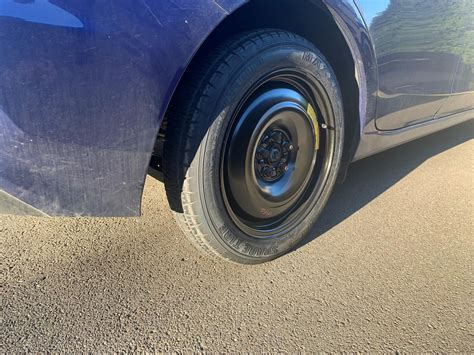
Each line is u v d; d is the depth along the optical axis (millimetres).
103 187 1562
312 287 2012
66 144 1443
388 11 2188
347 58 2199
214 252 1934
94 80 1393
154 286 1943
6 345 1576
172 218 2494
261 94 1887
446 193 3090
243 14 1979
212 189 1775
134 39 1406
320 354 1644
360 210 2771
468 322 1865
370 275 2127
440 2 2506
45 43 1312
